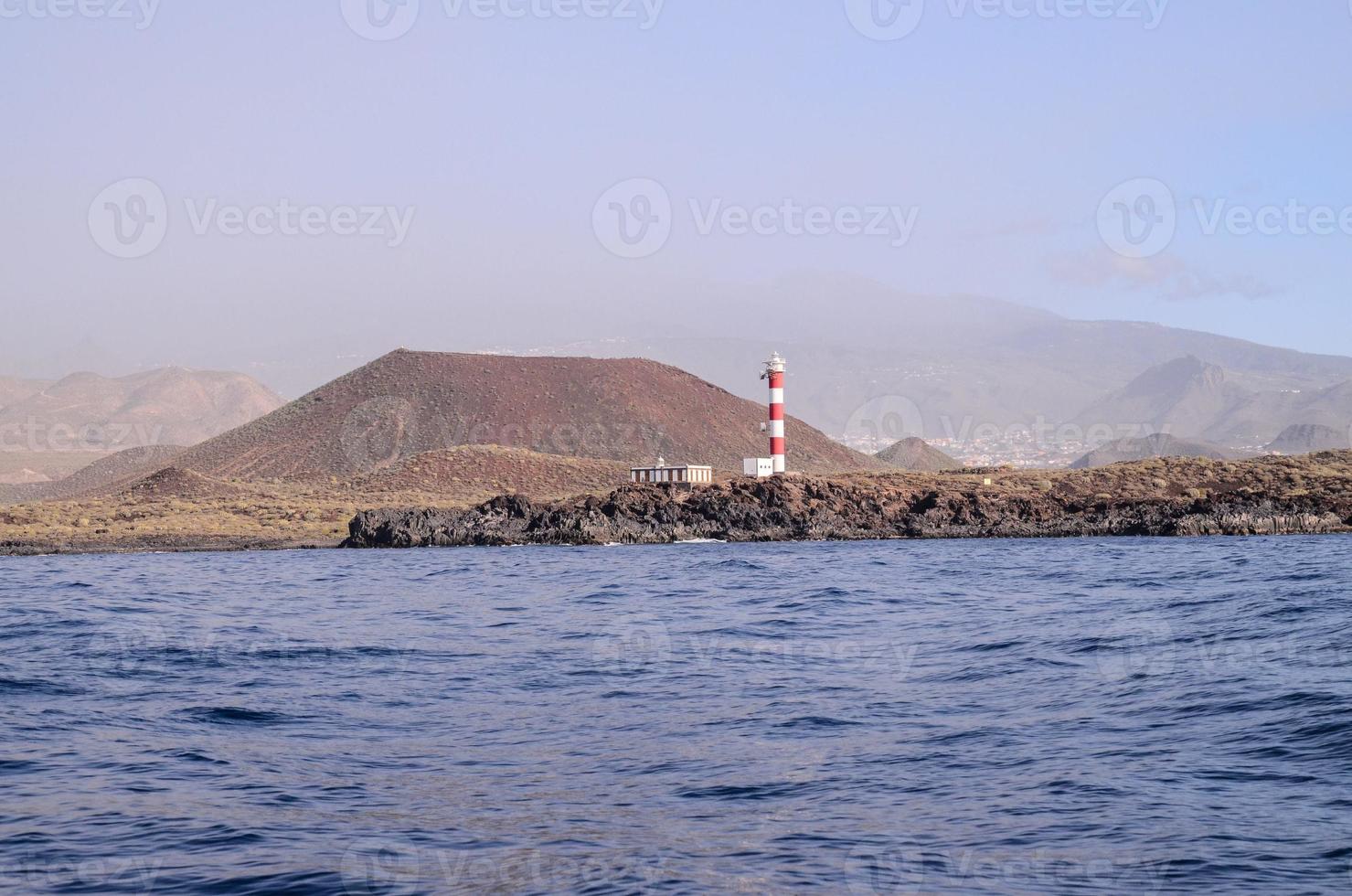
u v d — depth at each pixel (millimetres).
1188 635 35125
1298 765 18828
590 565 88812
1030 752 20531
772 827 16359
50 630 44156
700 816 17031
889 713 24406
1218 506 126688
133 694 28203
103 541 142125
